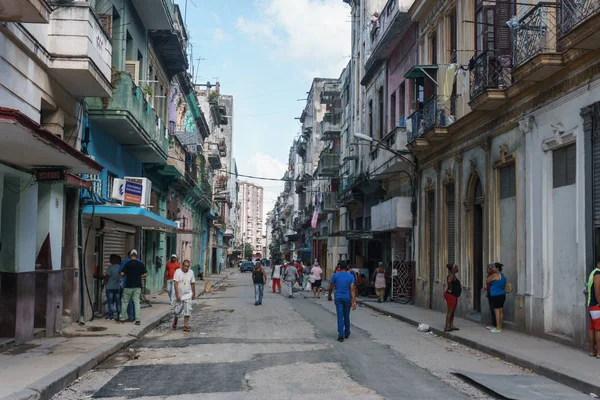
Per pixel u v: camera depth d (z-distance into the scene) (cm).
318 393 784
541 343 1223
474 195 1809
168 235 3197
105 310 1762
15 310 1117
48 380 796
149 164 2408
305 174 6519
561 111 1259
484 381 866
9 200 1121
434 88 2064
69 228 1476
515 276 1478
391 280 2511
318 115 6291
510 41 1480
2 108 754
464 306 1795
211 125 5541
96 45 1323
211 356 1098
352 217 3881
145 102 1878
